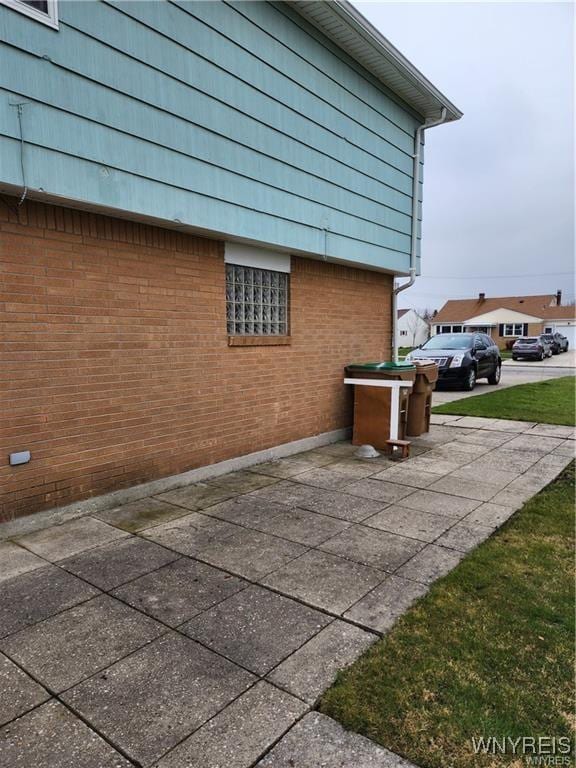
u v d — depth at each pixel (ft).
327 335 23.72
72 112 12.21
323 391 23.67
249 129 17.13
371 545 12.45
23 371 12.58
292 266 21.34
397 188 25.95
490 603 9.77
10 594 9.96
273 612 9.37
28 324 12.60
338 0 18.11
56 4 11.70
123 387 14.96
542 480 18.16
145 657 8.02
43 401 13.05
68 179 12.25
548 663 7.99
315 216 20.52
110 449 14.76
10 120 11.09
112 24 12.91
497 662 8.00
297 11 18.63
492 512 14.84
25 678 7.52
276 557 11.72
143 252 15.20
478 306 182.50
